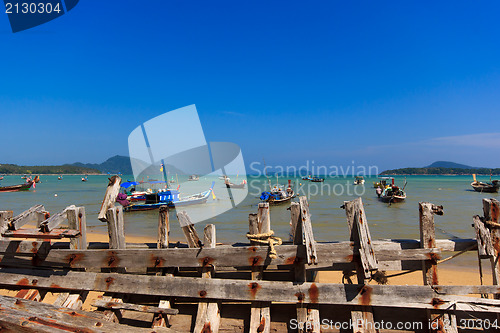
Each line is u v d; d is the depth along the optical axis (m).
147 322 4.92
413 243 4.78
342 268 4.89
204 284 4.79
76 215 5.29
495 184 50.94
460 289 4.35
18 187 51.91
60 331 4.06
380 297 4.43
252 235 4.85
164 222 5.26
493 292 4.29
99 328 4.18
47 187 69.38
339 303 4.47
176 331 4.43
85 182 99.25
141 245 5.51
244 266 5.03
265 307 4.68
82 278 5.13
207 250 4.93
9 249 5.41
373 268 4.46
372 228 20.03
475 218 4.75
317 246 4.70
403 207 32.41
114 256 5.13
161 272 5.10
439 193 51.62
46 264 5.36
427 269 4.63
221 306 4.97
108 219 5.24
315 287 4.54
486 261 11.30
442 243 4.79
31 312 4.47
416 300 4.38
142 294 4.95
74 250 5.25
